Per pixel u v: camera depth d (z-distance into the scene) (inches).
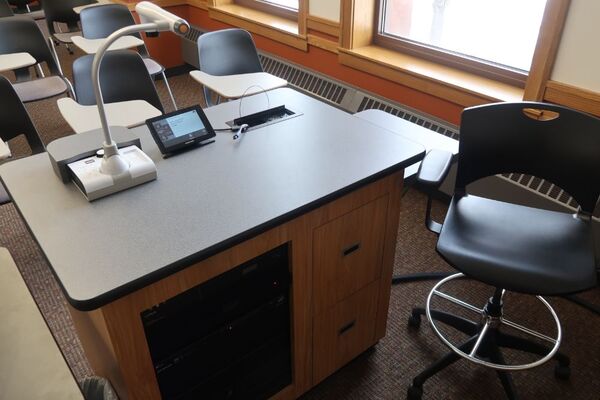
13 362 40.7
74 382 38.9
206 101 106.0
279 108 69.2
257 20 144.7
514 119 64.0
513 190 89.9
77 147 52.5
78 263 39.9
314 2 122.8
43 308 80.2
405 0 110.3
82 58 91.7
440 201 108.1
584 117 60.3
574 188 63.0
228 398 56.8
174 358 48.2
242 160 55.8
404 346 74.0
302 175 52.6
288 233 49.9
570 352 72.8
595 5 72.3
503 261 55.6
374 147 59.1
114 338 41.3
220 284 48.2
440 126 101.2
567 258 56.1
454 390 67.1
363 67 114.5
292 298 55.2
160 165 54.8
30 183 51.6
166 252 41.1
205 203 47.8
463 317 77.8
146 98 97.1
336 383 68.3
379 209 58.6
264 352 57.8
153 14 49.9
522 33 91.1
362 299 64.5
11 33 125.0
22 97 114.0
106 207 47.3
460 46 103.2
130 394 45.2
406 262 90.5
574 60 77.4
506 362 70.8
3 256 53.2
